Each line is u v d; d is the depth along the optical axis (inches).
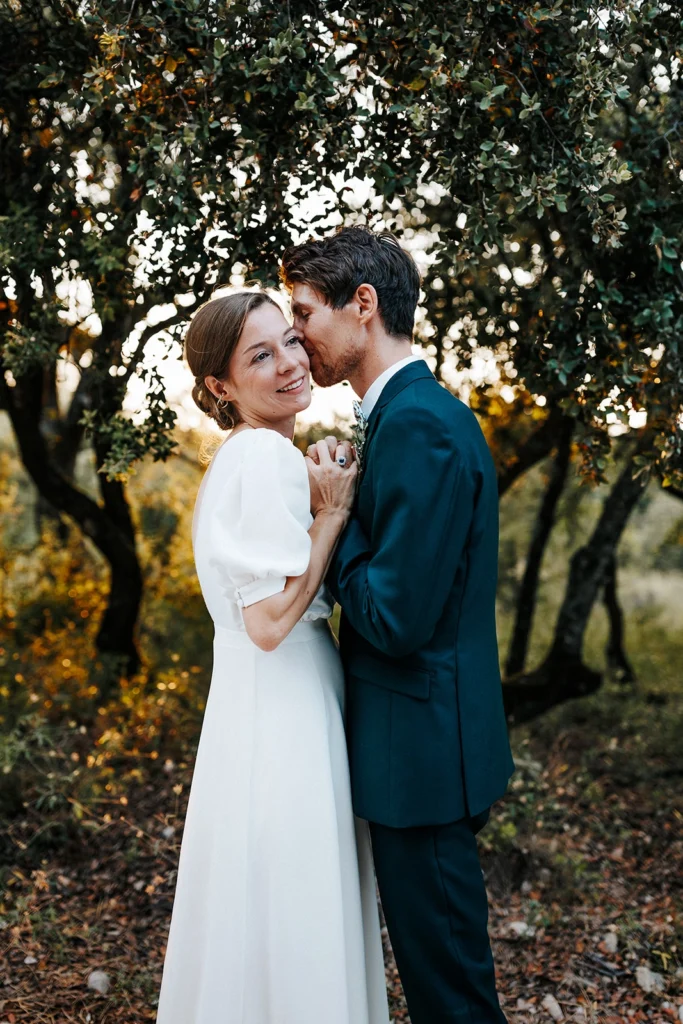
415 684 70.5
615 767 165.9
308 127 85.9
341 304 73.0
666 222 95.1
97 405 115.2
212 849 72.3
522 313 111.3
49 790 134.9
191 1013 73.3
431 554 65.9
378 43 84.1
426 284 108.7
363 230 75.2
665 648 263.7
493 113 85.4
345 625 76.4
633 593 337.4
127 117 89.5
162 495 230.7
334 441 75.9
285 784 69.9
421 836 71.1
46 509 235.8
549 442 171.3
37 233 98.4
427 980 71.7
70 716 171.9
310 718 71.3
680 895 120.0
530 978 102.0
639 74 93.0
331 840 70.3
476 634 73.6
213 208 90.4
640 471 105.0
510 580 254.4
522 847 126.6
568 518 240.5
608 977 101.9
